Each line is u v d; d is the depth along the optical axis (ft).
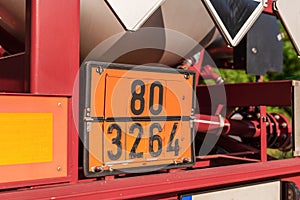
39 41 5.39
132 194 5.69
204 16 7.54
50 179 5.49
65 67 5.59
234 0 6.45
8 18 7.13
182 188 6.25
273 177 7.88
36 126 5.38
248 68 10.27
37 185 5.42
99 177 6.26
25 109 5.29
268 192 7.73
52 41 5.49
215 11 6.21
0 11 7.09
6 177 5.17
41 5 5.42
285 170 7.88
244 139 10.84
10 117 5.19
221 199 6.95
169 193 6.32
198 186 6.46
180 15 7.27
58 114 5.56
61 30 5.57
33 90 5.35
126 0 5.57
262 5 6.82
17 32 7.43
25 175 5.30
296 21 7.41
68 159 5.65
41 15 5.42
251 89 9.45
